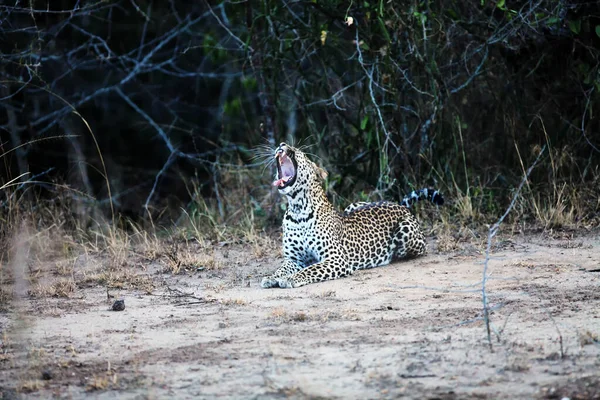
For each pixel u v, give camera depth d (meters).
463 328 8.07
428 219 14.32
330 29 16.53
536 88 15.72
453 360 7.09
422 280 10.50
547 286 9.73
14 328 8.68
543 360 6.98
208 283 11.03
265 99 15.85
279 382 6.73
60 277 11.70
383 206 12.21
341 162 15.79
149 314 9.27
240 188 16.52
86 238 14.47
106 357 7.64
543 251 11.92
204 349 7.75
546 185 14.63
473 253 12.12
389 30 14.87
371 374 6.79
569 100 15.54
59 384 6.94
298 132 17.58
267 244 13.55
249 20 15.53
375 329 8.17
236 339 8.05
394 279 10.69
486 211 14.47
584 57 15.39
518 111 15.50
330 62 16.53
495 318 8.38
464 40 15.51
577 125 15.42
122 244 13.44
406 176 14.93
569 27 14.99
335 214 11.40
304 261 11.55
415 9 14.27
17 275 11.29
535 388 6.39
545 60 15.48
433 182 15.09
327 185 15.34
